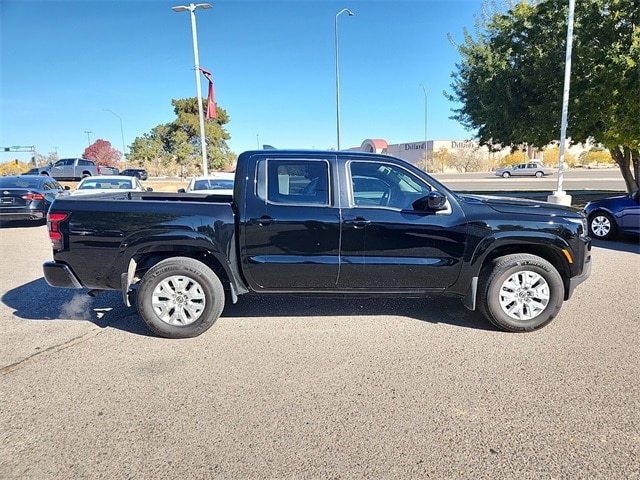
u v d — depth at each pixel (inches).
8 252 335.6
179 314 161.2
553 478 88.4
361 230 160.4
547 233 161.0
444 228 161.2
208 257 170.6
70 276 162.2
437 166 2437.3
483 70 599.8
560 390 122.2
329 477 89.3
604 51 467.8
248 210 161.2
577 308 189.0
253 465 93.1
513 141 599.5
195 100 1528.1
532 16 545.3
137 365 140.9
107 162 2310.5
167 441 101.7
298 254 162.1
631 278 235.6
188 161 1512.1
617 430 103.8
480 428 105.4
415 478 88.9
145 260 172.6
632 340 155.1
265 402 118.2
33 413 113.4
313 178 163.9
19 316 188.2
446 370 135.3
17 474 90.5
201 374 134.5
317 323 176.6
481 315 183.3
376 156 166.6
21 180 478.0
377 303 200.5
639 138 484.4
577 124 521.7
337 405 116.3
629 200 343.9
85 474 90.7
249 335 164.9
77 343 158.9
